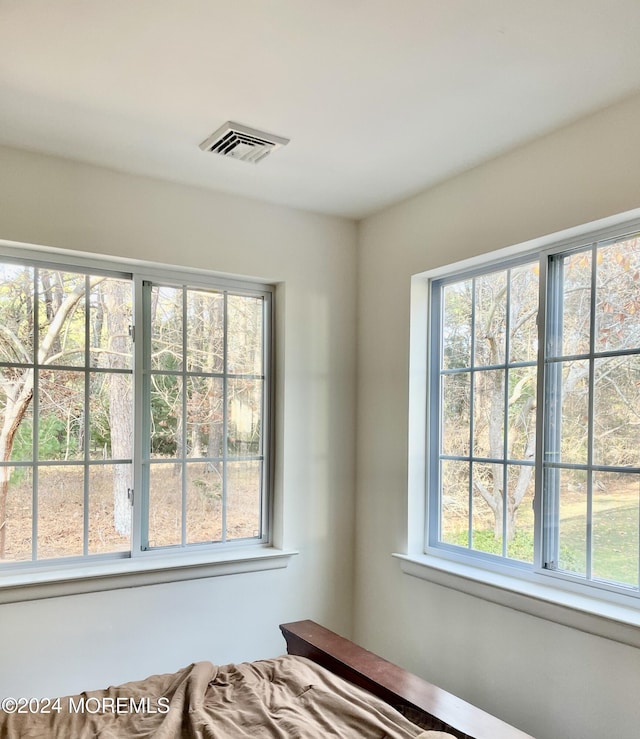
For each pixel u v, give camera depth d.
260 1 1.35
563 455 2.06
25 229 2.17
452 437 2.54
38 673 2.14
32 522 2.26
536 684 1.99
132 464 2.44
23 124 1.97
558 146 1.99
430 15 1.40
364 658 1.73
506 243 2.17
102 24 1.44
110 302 2.44
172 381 2.56
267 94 1.78
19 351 2.26
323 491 2.83
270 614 2.64
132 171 2.36
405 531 2.60
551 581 2.05
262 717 1.42
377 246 2.84
